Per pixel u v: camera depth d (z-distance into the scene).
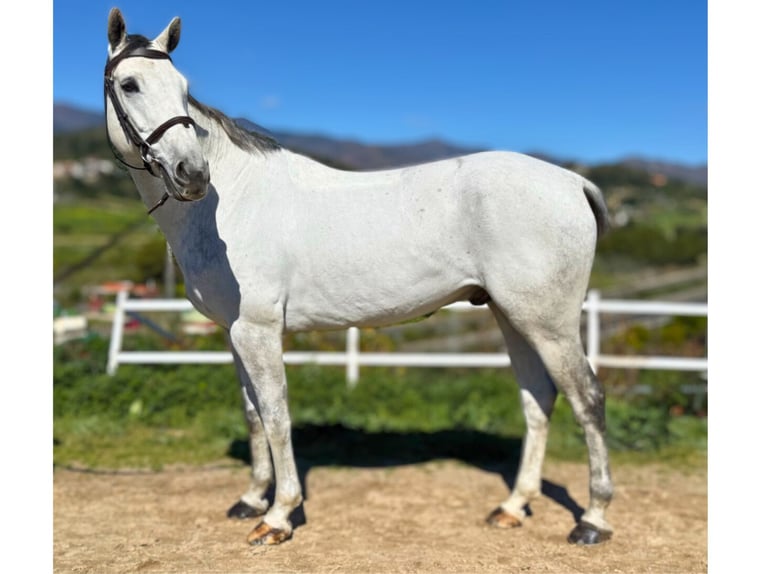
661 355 7.71
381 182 3.23
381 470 4.62
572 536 3.32
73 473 4.51
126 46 2.86
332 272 3.13
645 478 4.52
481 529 3.53
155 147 2.75
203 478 4.43
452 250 3.08
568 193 3.04
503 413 6.11
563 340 3.09
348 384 6.70
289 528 3.33
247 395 3.58
